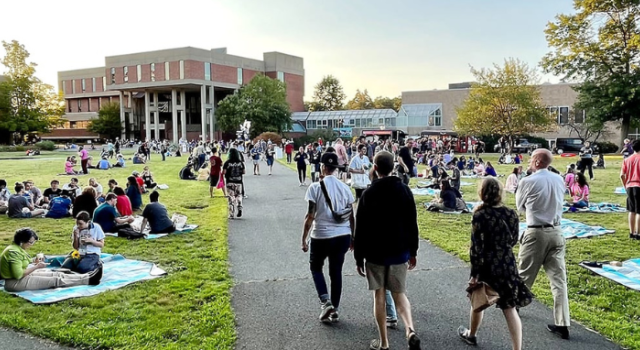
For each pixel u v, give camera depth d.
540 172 5.39
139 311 5.94
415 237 4.84
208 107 83.50
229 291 6.73
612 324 5.48
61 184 21.92
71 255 7.39
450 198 13.69
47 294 6.59
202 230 11.12
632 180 9.69
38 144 65.44
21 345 5.08
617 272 7.40
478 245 4.66
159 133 89.00
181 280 7.19
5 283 6.74
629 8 42.53
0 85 62.66
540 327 5.45
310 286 6.97
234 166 12.78
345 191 5.71
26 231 7.03
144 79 82.94
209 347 4.92
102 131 87.69
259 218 12.84
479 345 5.00
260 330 5.41
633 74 43.06
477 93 49.31
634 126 47.75
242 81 87.81
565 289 5.26
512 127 47.50
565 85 61.31
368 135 61.88
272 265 8.11
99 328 5.41
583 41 44.88
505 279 4.57
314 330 5.42
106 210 10.61
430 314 5.85
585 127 56.69
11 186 21.66
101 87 100.75
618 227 11.12
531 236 5.37
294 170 29.83
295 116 84.06
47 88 66.00
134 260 8.38
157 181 23.30
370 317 5.80
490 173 23.28
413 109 71.75
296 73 98.12
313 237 5.66
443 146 45.44
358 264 4.93
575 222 11.59
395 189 4.79
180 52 79.12
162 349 4.88
